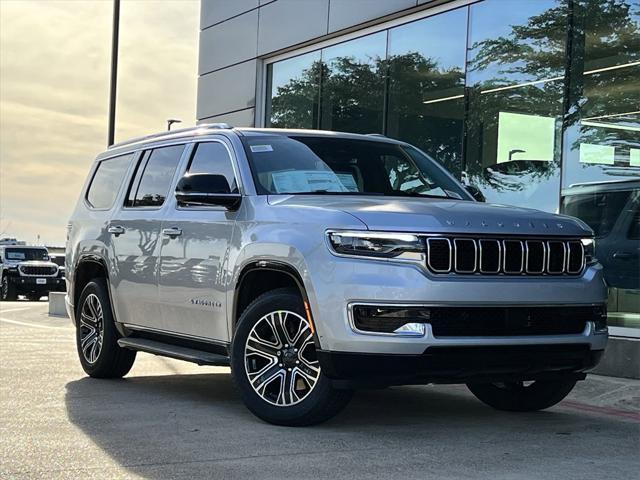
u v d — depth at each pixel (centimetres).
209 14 1631
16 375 797
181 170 698
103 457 465
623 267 869
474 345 500
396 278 496
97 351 777
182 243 654
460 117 1096
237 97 1548
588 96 931
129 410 613
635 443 529
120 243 743
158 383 766
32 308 2188
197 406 634
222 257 605
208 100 1630
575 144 941
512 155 1019
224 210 621
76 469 439
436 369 496
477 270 512
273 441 509
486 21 1062
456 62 1106
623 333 855
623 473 446
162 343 693
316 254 521
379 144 694
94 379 787
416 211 522
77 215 852
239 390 571
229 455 472
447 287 497
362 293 498
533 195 990
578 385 761
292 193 606
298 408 540
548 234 540
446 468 449
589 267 561
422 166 696
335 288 507
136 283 711
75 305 824
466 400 702
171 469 440
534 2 1000
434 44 1143
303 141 664
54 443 499
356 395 722
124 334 746
